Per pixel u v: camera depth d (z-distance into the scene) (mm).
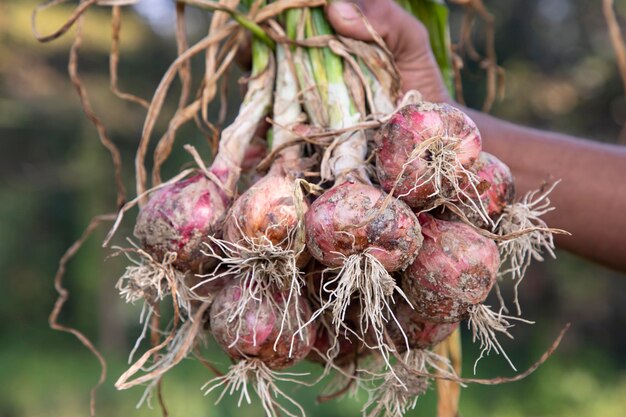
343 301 447
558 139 563
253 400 2465
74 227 4746
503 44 3672
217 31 533
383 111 499
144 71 4547
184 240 467
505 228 472
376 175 456
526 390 3021
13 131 4570
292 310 460
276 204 442
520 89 3664
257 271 448
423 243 446
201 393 2766
